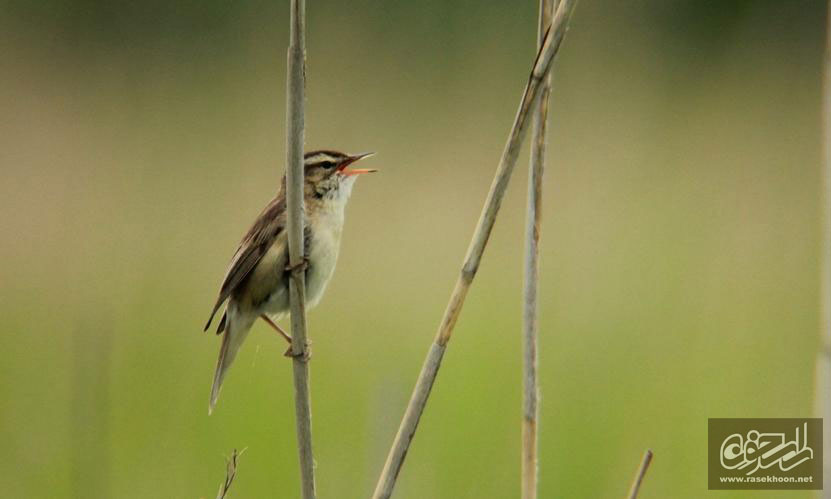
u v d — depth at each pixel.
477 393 11.88
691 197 17.30
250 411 11.30
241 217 16.66
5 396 11.54
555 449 10.66
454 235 16.25
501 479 10.09
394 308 14.39
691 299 14.20
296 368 5.52
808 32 24.06
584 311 13.80
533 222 5.79
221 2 23.72
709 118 20.70
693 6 24.27
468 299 14.76
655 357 12.55
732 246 15.75
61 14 24.02
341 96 20.70
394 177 17.81
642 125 20.05
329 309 14.36
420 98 20.84
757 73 23.58
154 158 18.55
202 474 10.12
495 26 22.14
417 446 10.66
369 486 7.05
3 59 22.84
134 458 10.25
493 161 18.52
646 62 23.27
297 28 5.24
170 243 15.78
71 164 18.52
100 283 14.66
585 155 18.73
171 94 21.28
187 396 11.39
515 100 20.89
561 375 12.12
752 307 13.95
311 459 5.48
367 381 11.98
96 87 21.94
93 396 6.26
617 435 10.84
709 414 11.21
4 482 9.96
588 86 21.73
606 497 10.02
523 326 5.81
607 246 15.82
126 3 23.97
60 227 16.56
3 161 18.56
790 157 18.86
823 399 5.30
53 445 10.58
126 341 12.64
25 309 14.05
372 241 16.05
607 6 23.33
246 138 19.25
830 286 5.30
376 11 22.50
